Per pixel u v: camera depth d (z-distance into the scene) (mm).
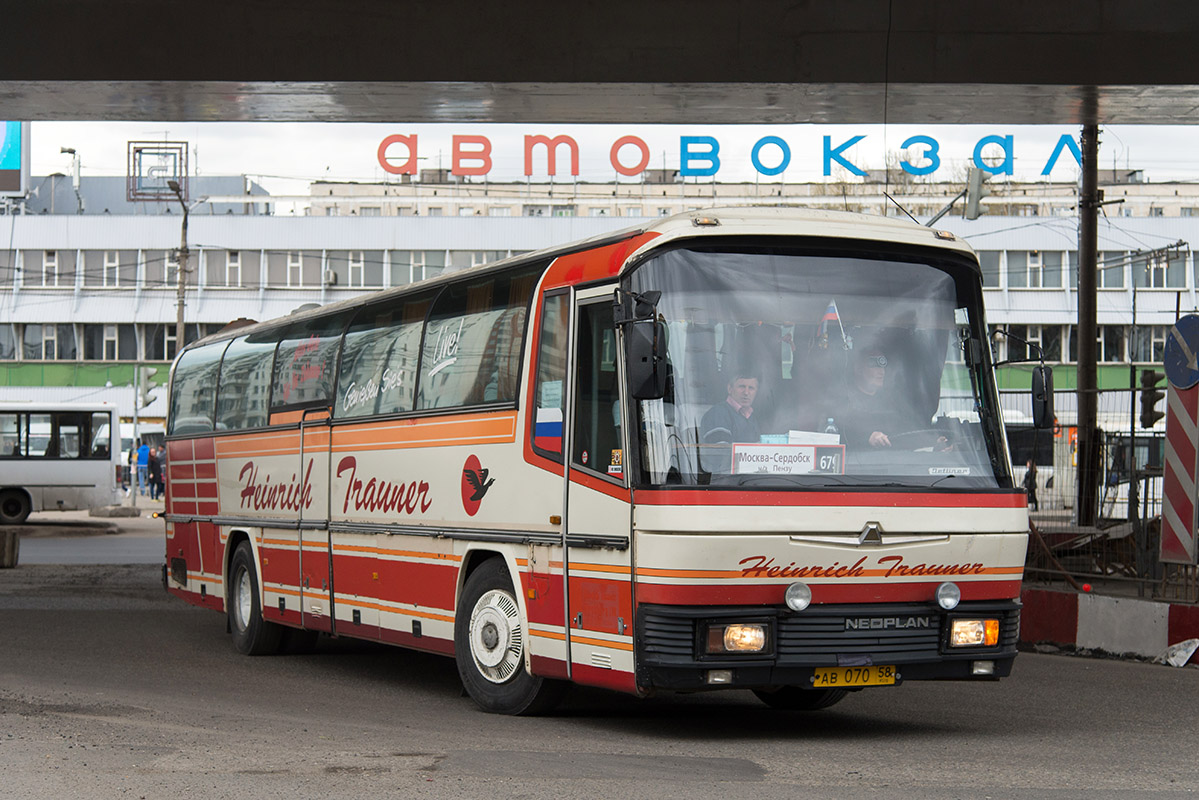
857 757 7898
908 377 8570
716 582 7969
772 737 8758
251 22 17828
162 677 12016
